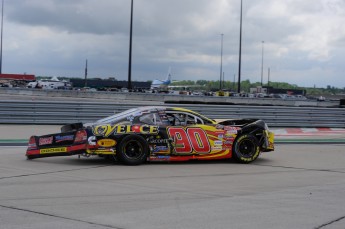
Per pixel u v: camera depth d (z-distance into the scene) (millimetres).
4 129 16438
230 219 5688
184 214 5906
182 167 9969
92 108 18688
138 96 42656
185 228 5262
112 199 6699
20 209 6016
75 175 8641
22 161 10242
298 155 12430
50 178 8266
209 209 6195
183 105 19672
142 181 8180
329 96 93250
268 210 6188
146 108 10336
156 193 7180
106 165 9953
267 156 12156
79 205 6297
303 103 46531
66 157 11156
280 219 5727
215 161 11039
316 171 9773
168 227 5293
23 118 17953
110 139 9773
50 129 16688
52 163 10086
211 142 10516
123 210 6070
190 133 10391
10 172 8789
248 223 5516
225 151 10641
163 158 10219
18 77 94438
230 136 10672
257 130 10977
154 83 95312
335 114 21828
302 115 21375
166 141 10195
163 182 8125
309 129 20797
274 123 21016
